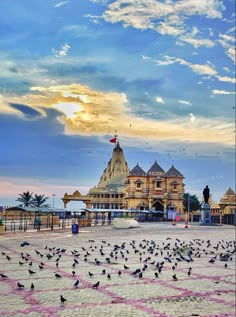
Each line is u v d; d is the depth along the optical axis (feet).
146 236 148.66
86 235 146.51
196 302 46.62
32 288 48.14
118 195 407.44
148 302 45.47
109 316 39.14
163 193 364.79
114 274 61.52
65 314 38.93
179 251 95.25
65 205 303.89
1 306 40.22
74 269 63.98
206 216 279.90
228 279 61.77
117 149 455.63
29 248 88.02
